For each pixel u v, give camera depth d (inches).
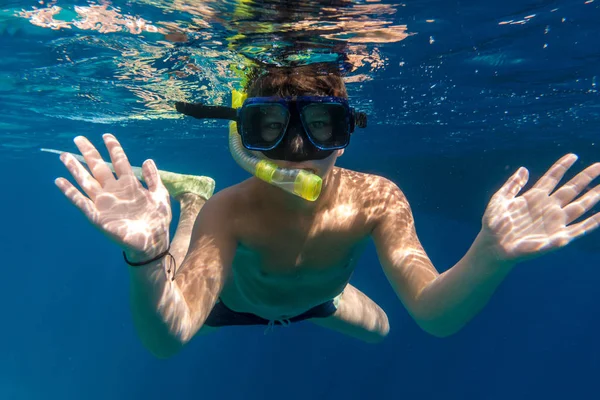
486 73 64.4
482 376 238.4
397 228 24.1
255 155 21.8
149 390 213.9
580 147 127.6
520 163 142.1
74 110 92.5
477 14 42.0
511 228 15.9
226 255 22.8
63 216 501.4
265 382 198.4
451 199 167.0
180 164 231.5
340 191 25.3
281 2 35.5
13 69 61.6
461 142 135.2
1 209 470.0
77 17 41.4
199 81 63.9
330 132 21.3
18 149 159.2
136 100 81.0
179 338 19.3
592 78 67.6
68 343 290.5
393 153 170.6
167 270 18.2
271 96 21.4
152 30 43.6
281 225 24.3
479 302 17.6
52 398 222.2
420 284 20.6
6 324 362.3
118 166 15.8
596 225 15.5
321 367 201.0
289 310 30.7
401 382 199.6
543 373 267.0
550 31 47.4
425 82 69.1
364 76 64.1
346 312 43.0
